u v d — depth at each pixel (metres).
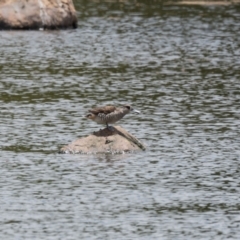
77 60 37.16
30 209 19.34
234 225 18.55
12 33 42.50
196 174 21.88
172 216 19.02
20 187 20.78
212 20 48.22
